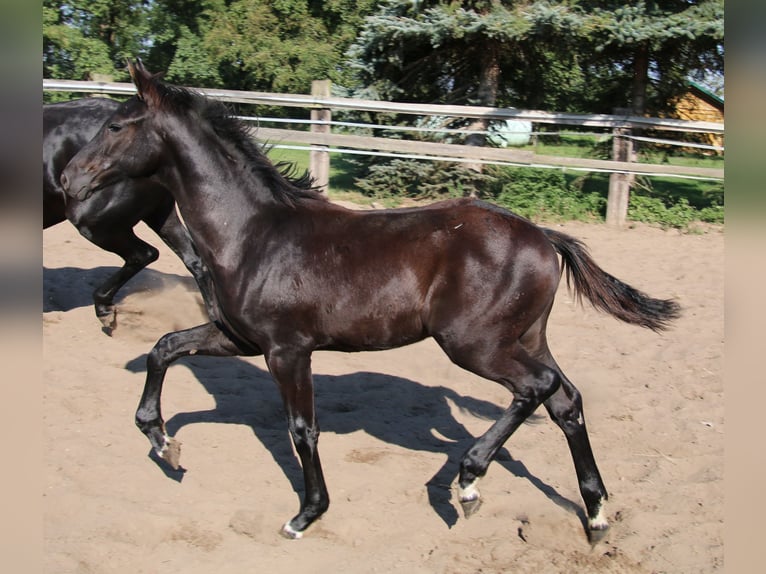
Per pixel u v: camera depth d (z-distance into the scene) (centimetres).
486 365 343
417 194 1059
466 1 1043
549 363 373
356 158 1114
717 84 1163
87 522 349
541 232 359
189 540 346
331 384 526
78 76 1745
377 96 1085
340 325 348
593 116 1012
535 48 1077
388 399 505
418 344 607
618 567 337
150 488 384
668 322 368
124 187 526
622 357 579
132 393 486
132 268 564
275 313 348
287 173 389
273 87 1706
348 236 354
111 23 1861
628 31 973
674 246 899
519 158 997
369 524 364
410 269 345
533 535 352
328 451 430
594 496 353
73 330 584
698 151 1221
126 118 360
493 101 1098
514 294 340
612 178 995
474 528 364
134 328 587
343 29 1741
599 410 490
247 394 498
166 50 1858
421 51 1097
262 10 1666
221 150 364
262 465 413
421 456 429
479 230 348
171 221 555
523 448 447
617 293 364
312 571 328
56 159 542
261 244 355
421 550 347
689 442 448
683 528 363
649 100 1170
